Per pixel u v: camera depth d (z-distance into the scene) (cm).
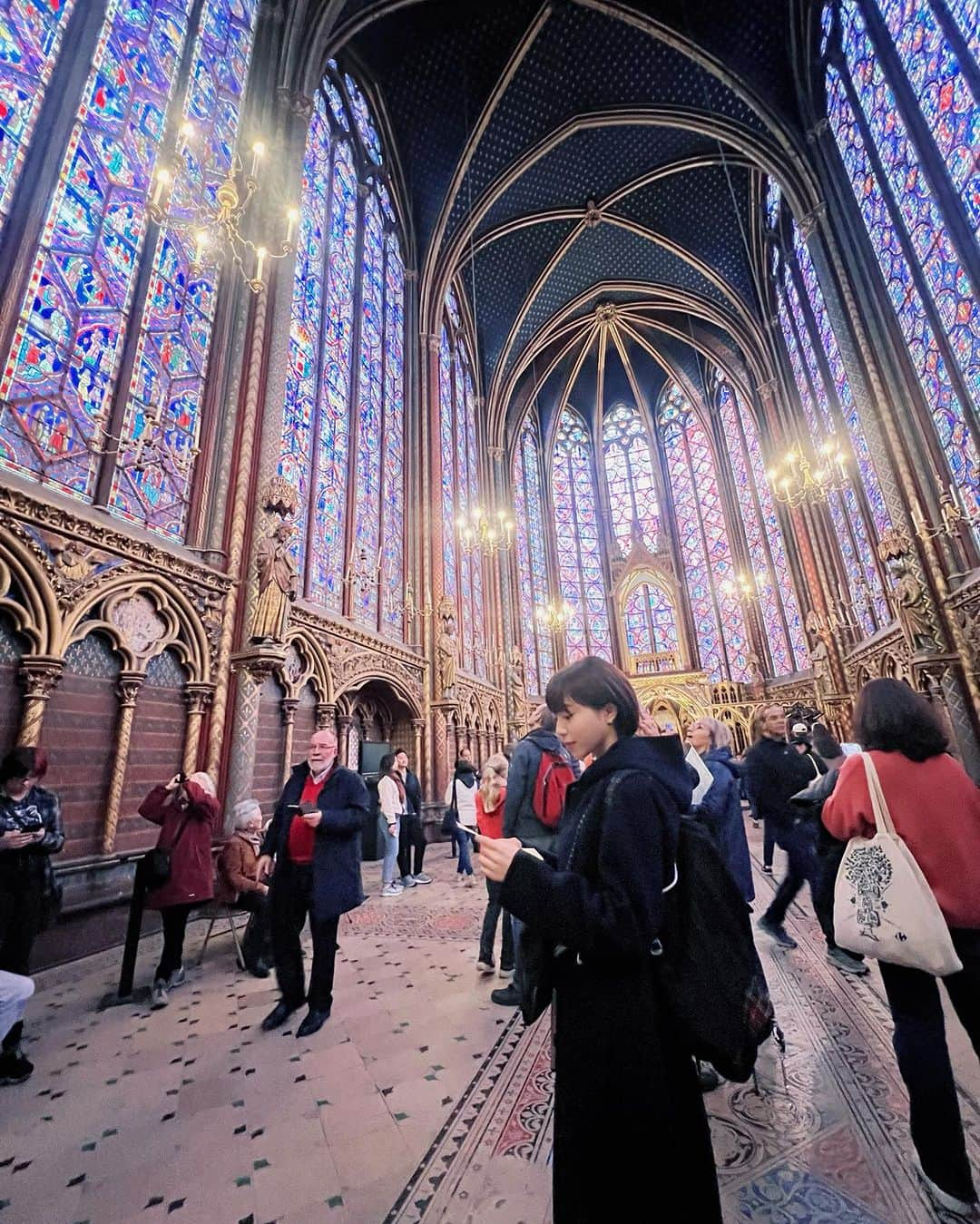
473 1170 194
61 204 509
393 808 671
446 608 1241
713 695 1933
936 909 164
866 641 1246
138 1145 213
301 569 841
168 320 627
